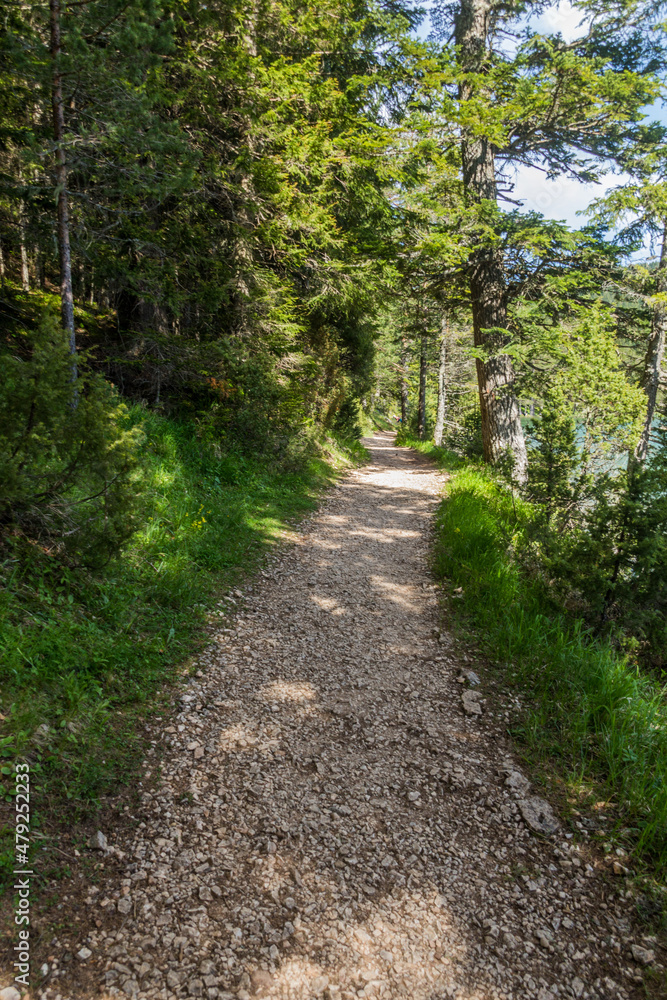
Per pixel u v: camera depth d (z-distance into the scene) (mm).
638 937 2469
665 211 12133
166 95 7543
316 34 10594
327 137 10391
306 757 3529
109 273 7867
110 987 2062
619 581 5438
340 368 17188
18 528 4086
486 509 9430
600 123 11625
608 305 12648
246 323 10383
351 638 5254
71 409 4004
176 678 4105
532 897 2660
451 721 4020
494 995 2234
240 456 9781
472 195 11172
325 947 2361
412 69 10711
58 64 5543
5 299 8539
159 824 2820
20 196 6156
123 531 4203
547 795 3299
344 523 9391
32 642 3439
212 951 2262
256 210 9609
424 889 2676
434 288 12977
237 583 6090
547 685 4281
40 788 2742
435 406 41500
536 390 12430
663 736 3650
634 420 11281
